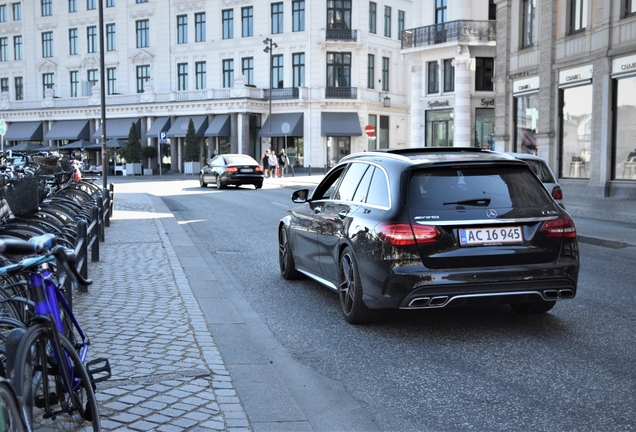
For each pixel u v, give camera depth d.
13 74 72.44
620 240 13.42
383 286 6.33
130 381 4.90
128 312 7.14
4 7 72.50
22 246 3.12
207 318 7.05
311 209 8.48
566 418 4.44
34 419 3.22
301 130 56.94
